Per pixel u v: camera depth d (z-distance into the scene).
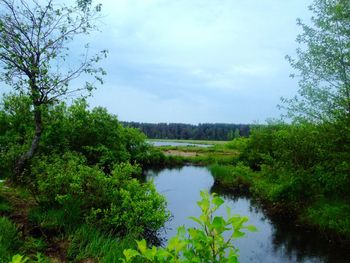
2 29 10.79
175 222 13.93
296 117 14.58
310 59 13.74
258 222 14.61
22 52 11.22
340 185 13.11
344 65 13.02
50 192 10.05
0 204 9.54
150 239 10.95
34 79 11.39
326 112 13.55
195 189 21.94
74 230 8.94
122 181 11.49
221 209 16.88
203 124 147.88
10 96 16.17
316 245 11.91
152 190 11.45
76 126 17.59
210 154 44.94
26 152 12.53
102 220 9.84
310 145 14.38
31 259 7.25
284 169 15.57
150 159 35.00
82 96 12.11
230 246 1.90
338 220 12.41
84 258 7.68
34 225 8.93
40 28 11.35
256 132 27.97
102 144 19.66
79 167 10.85
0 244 6.90
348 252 11.21
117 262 7.02
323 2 13.45
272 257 10.86
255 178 22.55
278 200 16.16
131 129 30.34
